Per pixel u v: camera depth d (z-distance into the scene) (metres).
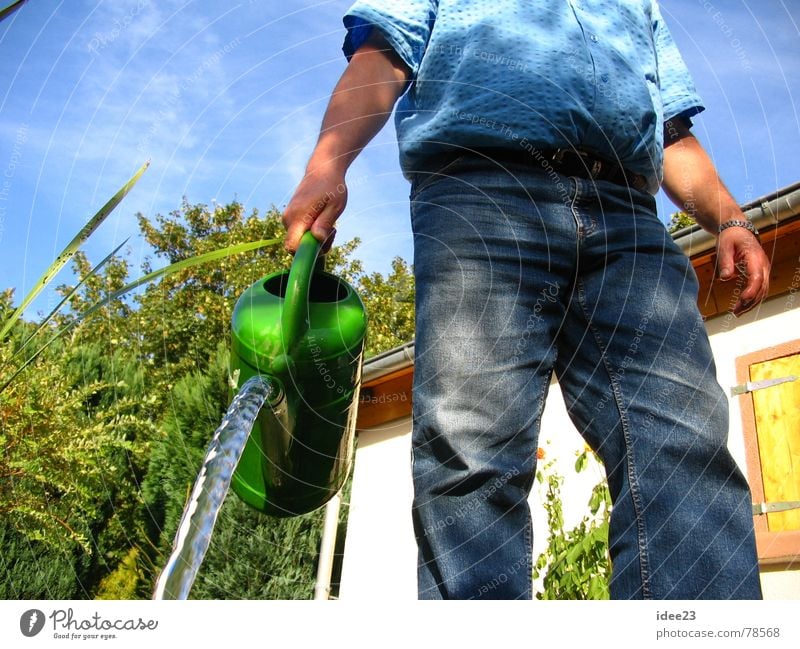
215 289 2.92
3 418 2.06
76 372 3.31
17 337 2.16
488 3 1.29
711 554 1.02
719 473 1.07
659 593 1.01
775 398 3.25
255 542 4.67
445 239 1.15
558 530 3.04
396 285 2.30
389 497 4.74
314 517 4.90
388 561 4.61
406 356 4.03
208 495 0.88
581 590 2.68
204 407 4.41
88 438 2.49
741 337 3.43
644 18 1.43
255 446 1.19
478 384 1.06
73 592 3.97
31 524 2.36
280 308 1.14
